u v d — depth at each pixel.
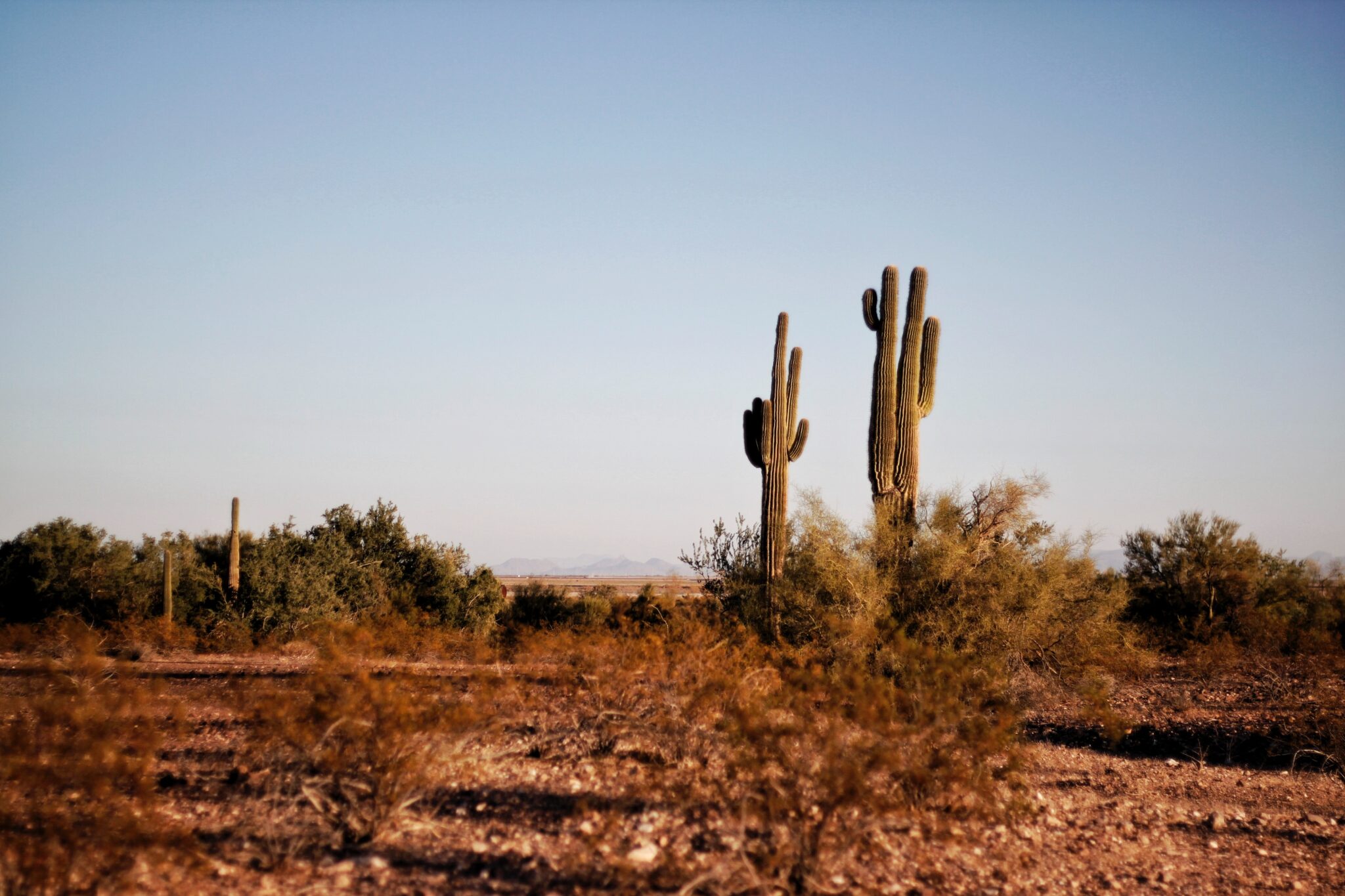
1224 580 31.58
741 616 20.44
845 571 18.64
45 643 19.39
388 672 11.12
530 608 34.31
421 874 7.31
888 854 8.24
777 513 21.41
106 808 7.36
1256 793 12.68
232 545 30.17
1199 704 18.58
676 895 6.83
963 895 7.66
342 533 33.50
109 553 35.50
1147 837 10.12
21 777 7.54
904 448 20.80
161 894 6.61
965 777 9.04
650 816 8.88
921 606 18.81
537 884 7.09
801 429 22.11
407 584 32.78
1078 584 19.38
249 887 6.85
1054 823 10.26
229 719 13.45
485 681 11.44
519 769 10.80
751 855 7.51
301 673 18.48
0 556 35.03
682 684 11.38
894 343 21.03
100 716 9.14
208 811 8.73
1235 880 8.91
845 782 7.39
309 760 8.40
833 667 15.05
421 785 8.48
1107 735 15.77
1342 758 13.97
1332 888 8.87
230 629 28.27
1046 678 18.55
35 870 6.27
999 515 20.47
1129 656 20.38
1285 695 19.34
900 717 9.06
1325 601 34.41
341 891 6.88
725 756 8.89
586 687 12.03
